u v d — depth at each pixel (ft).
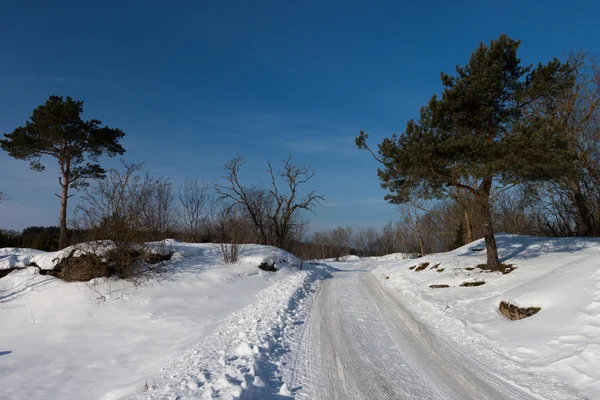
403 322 33.53
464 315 33.86
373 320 34.37
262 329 29.30
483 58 48.24
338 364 22.26
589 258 32.42
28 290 46.50
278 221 101.55
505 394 17.72
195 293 47.50
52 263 49.70
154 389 18.42
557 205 77.30
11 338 36.24
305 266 81.66
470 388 18.52
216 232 90.12
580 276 28.89
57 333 36.83
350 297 47.47
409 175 49.80
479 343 26.25
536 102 57.72
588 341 21.11
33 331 37.58
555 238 58.75
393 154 48.44
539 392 17.72
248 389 16.97
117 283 48.21
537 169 40.93
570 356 20.31
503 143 41.04
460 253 66.08
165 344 32.94
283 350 24.88
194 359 23.38
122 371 28.27
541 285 31.01
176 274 53.26
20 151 72.23
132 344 33.86
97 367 29.84
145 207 56.29
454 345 26.32
